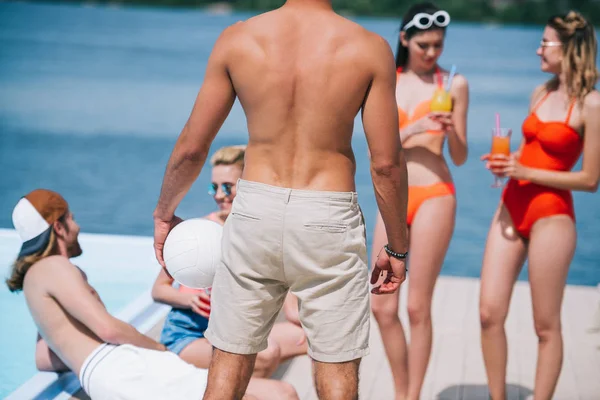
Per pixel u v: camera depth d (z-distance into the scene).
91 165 23.34
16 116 34.03
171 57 63.12
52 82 46.81
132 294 7.83
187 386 4.51
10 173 21.56
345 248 3.41
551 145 5.16
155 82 49.22
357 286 3.47
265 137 3.44
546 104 5.29
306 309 3.48
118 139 28.97
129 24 97.94
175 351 5.13
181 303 5.20
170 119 34.97
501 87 49.09
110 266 8.71
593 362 6.54
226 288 3.52
